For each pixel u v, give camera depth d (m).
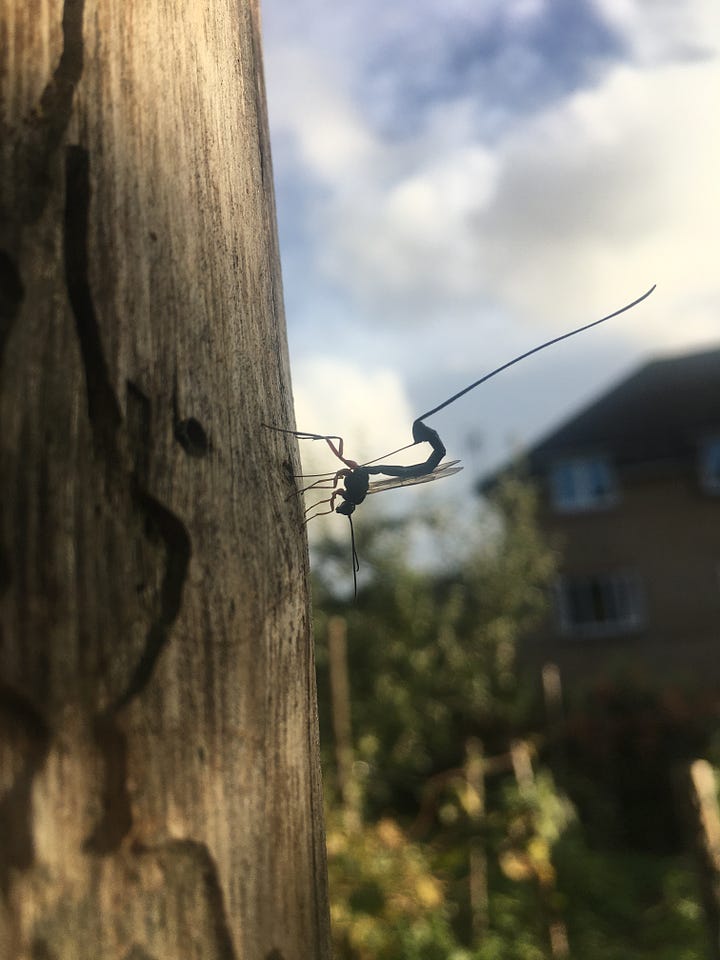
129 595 0.80
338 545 12.78
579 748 12.02
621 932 7.30
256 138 1.14
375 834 6.32
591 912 7.42
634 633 18.64
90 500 0.79
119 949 0.72
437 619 12.52
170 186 0.93
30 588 0.73
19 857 0.69
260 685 0.89
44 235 0.81
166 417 0.86
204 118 1.00
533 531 14.79
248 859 0.83
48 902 0.69
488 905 6.77
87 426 0.80
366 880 5.75
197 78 1.01
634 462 19.05
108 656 0.77
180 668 0.81
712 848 4.80
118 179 0.88
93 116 0.87
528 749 7.96
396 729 11.20
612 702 13.07
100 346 0.82
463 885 6.82
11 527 0.73
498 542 14.05
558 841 7.80
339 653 7.38
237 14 1.15
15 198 0.81
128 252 0.86
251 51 1.19
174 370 0.88
